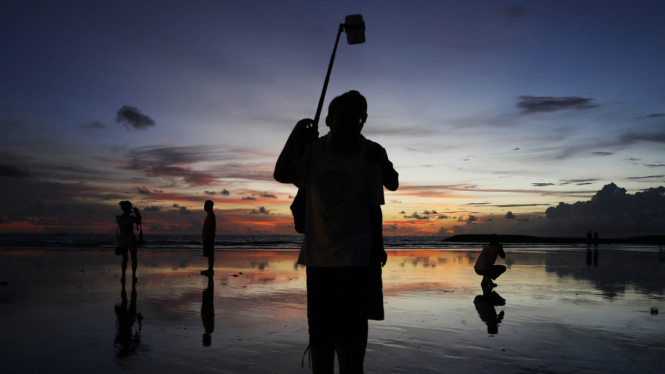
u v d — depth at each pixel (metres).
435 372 3.33
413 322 5.13
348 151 2.25
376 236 2.27
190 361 3.56
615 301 6.77
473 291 7.76
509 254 20.78
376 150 2.21
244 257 16.06
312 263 2.20
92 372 3.28
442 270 11.77
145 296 6.82
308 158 2.26
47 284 7.95
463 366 3.48
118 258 14.20
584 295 7.38
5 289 7.30
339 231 2.16
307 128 2.24
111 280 8.69
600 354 3.86
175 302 6.34
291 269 11.45
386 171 2.24
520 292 7.68
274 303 6.33
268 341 4.21
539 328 4.88
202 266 12.08
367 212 2.23
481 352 3.88
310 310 2.25
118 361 3.55
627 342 4.29
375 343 4.17
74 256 14.73
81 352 3.81
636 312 5.88
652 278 10.14
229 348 3.96
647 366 3.52
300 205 2.36
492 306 6.25
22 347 3.95
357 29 2.48
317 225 2.21
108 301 6.34
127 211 8.15
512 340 4.32
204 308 5.90
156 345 4.05
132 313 5.52
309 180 2.26
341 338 2.17
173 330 4.65
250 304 6.24
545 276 10.45
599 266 13.59
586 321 5.26
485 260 8.54
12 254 15.26
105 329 4.66
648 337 4.50
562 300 6.84
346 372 2.18
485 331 4.70
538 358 3.72
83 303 6.17
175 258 14.98
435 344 4.14
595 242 28.70
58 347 3.96
